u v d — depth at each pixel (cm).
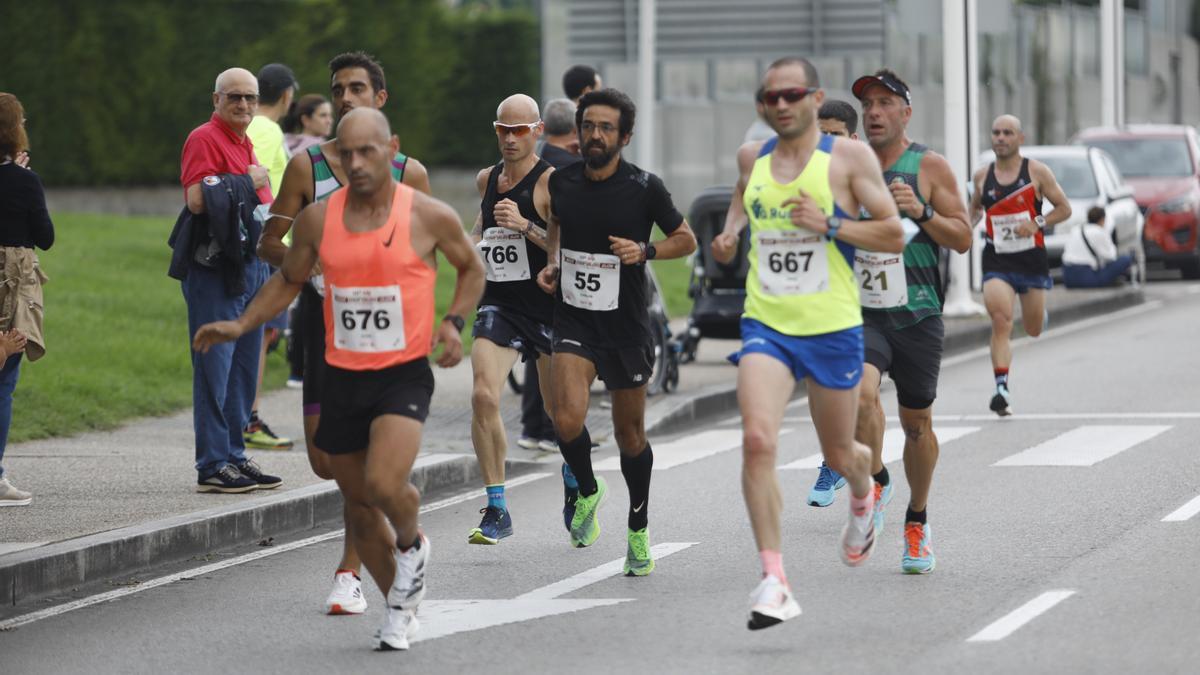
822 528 2861
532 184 2800
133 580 2652
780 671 1992
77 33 9194
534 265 2809
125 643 2255
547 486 3444
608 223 2498
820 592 2391
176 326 5319
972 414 4197
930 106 10975
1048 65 12600
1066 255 6975
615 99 2464
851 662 2019
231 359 3148
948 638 2112
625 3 9962
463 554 2769
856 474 2256
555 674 2025
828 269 2173
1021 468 3388
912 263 2509
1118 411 4128
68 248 6562
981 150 11256
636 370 2534
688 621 2256
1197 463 3362
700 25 10431
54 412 3978
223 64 9612
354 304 2109
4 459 3509
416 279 2117
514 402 4403
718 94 10550
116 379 4400
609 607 2359
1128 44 13738
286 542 2952
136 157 9412
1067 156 7244
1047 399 4400
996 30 6288
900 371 2520
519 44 11444
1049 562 2534
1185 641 2059
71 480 3250
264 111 3616
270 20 9756
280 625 2330
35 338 3005
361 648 2184
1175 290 7488
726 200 4975
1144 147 8044
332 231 2119
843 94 10350
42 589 2547
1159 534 2705
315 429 2422
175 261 3097
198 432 3109
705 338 5328
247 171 3133
